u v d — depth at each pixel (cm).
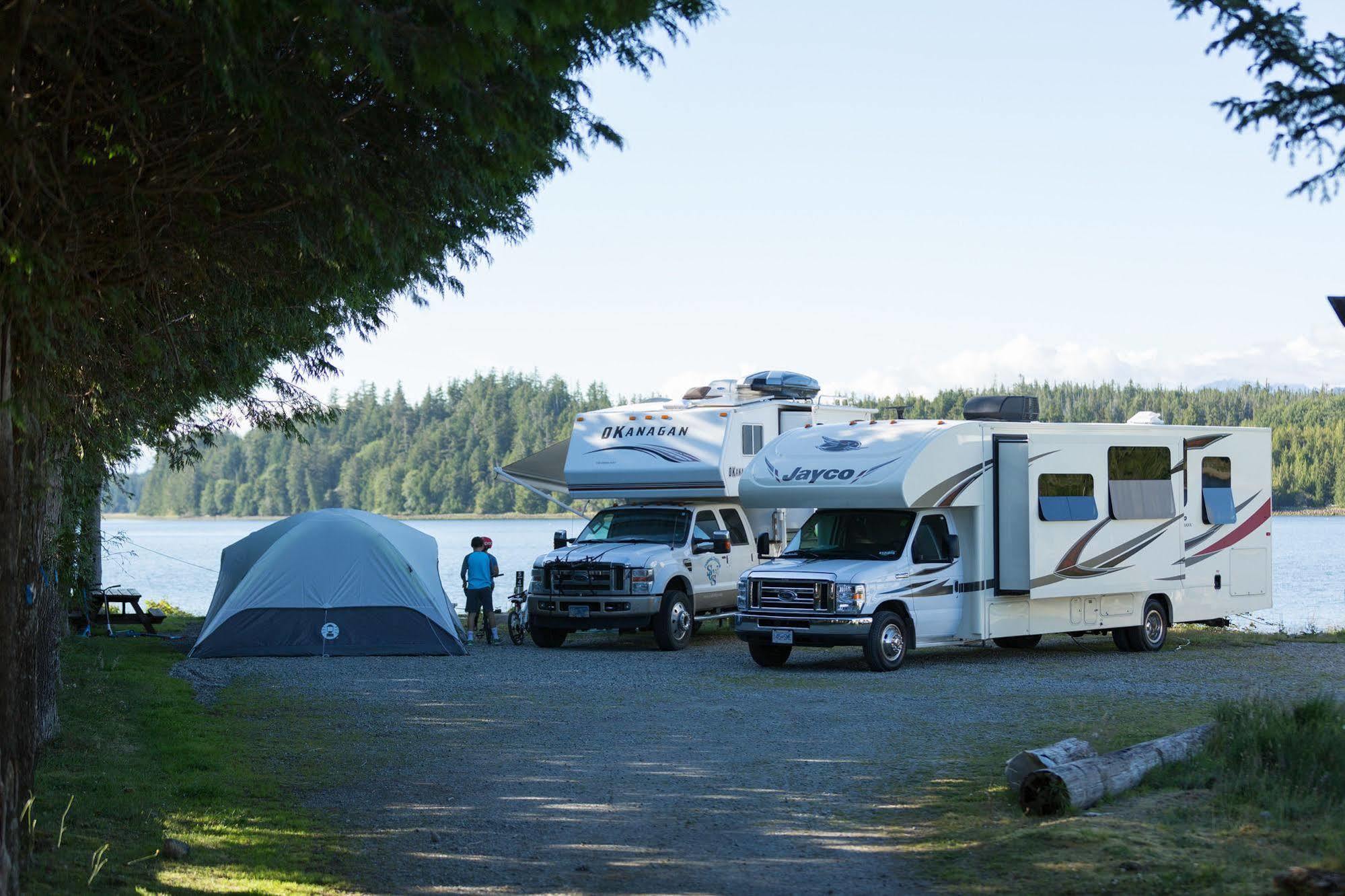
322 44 645
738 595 1955
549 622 2261
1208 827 827
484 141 777
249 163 778
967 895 728
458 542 9800
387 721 1402
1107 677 1766
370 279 972
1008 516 1961
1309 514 13675
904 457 1867
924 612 1897
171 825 923
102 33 673
